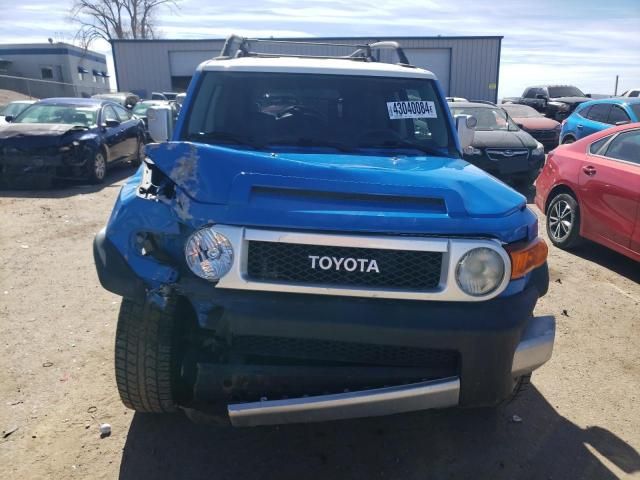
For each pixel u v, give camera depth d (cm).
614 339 435
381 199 251
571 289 539
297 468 284
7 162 958
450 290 241
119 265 251
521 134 1041
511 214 259
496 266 242
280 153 332
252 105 370
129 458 286
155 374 267
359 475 280
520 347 254
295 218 239
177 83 3172
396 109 376
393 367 254
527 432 317
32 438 296
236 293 243
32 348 394
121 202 267
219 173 249
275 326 241
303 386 252
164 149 254
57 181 1055
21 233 699
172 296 259
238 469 282
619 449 303
